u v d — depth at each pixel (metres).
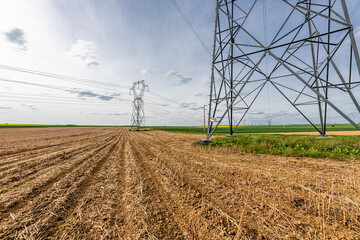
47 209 3.30
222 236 2.43
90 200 3.74
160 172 5.98
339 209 3.18
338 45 10.15
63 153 9.94
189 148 12.37
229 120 18.09
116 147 13.16
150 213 3.12
